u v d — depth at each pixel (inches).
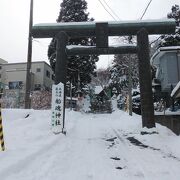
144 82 549.3
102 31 563.5
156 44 1481.3
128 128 668.7
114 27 565.6
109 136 549.3
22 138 425.1
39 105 970.1
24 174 244.1
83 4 1347.2
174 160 320.5
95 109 1683.1
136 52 568.4
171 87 815.1
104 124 786.8
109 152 375.6
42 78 1739.7
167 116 590.9
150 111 538.3
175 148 383.2
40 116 677.9
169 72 853.8
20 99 1047.6
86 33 575.8
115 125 757.3
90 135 565.9
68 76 1354.6
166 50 850.1
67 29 569.6
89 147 414.9
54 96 539.2
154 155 352.5
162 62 899.4
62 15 1343.5
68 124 727.7
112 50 564.1
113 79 1797.5
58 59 563.2
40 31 569.9
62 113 534.0
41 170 261.4
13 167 248.7
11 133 474.0
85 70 1370.6
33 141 408.5
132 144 446.6
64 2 1355.8
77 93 1445.6
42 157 315.9
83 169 278.1
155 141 450.9
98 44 562.9
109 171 271.7
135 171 271.7
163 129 524.1
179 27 1249.4
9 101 965.8
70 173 260.7
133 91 1312.7
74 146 419.5
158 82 975.0
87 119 972.6
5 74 1749.5
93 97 1867.6
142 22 563.8
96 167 287.4
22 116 649.6
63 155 341.1
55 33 573.3
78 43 1327.5
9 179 224.8
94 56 1400.1
